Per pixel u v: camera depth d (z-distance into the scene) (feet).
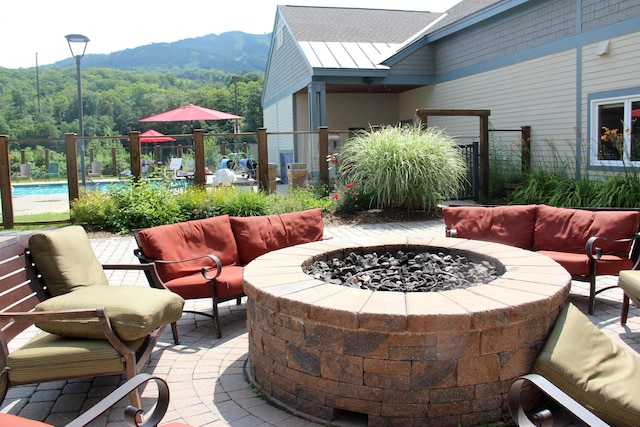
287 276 10.60
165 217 29.89
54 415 9.48
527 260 11.73
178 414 9.29
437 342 8.13
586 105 33.27
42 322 9.48
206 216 30.32
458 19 43.09
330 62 46.32
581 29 33.06
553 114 35.94
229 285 13.55
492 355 8.38
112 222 29.58
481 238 17.38
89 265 12.13
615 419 7.63
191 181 34.71
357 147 32.99
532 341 8.74
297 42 51.31
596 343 8.92
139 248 14.12
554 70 35.55
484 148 36.32
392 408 8.33
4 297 10.35
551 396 6.22
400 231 27.66
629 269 14.44
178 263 14.20
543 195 32.68
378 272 11.77
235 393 10.11
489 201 36.32
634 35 29.68
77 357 8.93
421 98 53.11
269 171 39.73
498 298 8.76
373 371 8.36
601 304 15.28
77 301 9.91
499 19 40.04
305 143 54.24
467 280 10.99
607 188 28.45
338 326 8.44
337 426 8.68
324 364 8.76
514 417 6.97
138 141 32.37
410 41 51.37
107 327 9.01
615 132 29.22
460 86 45.65
